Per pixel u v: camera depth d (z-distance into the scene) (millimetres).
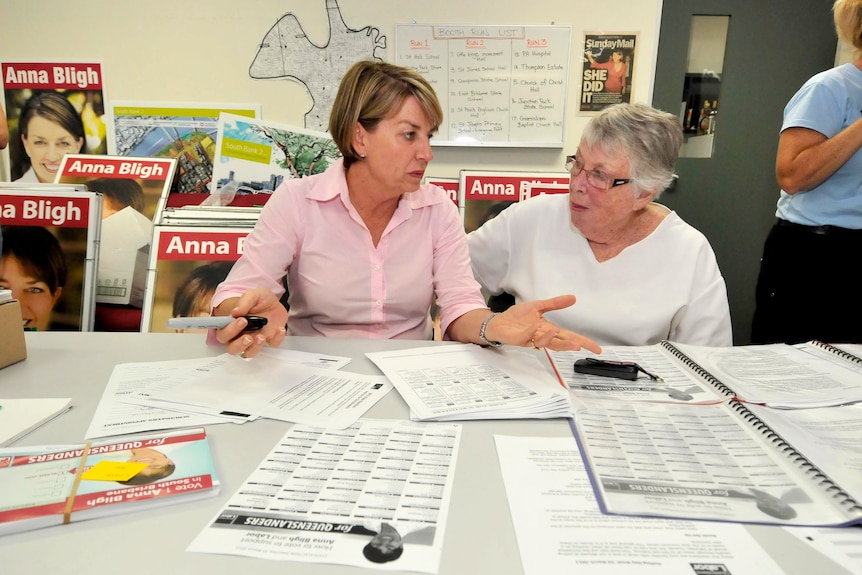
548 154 2430
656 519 518
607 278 1218
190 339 1045
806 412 744
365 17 2281
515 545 480
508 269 1370
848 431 687
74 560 454
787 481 580
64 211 1872
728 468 606
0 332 870
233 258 1945
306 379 851
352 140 1092
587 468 607
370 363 934
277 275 1146
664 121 1071
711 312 1172
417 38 2291
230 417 714
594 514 525
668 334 1237
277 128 2297
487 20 2287
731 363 945
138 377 844
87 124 2357
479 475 592
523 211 1343
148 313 1896
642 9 2289
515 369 889
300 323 1271
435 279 1240
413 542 480
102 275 2102
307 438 663
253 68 2324
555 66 2318
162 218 2016
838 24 1578
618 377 880
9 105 2348
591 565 455
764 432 679
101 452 603
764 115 2457
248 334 842
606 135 1072
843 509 523
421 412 725
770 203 2547
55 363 911
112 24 2281
